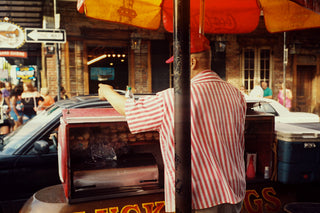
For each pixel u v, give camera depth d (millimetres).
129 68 11852
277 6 2928
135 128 1608
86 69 11383
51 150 3617
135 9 2783
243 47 12828
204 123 1545
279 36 13070
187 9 1290
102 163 2621
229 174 1579
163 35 11938
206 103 1564
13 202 3438
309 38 13367
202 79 1662
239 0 3078
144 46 11836
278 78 13250
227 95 1670
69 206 2359
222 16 3107
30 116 8711
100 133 2777
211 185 1503
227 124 1625
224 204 1521
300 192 2971
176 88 1326
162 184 2666
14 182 3453
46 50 10664
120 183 2561
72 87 11211
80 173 2457
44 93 8719
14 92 9484
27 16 10648
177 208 1364
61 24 10875
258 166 3066
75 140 2693
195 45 1676
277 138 2938
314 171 2895
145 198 2527
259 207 2855
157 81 12047
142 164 2639
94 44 11430
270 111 6434
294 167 2846
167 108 1547
